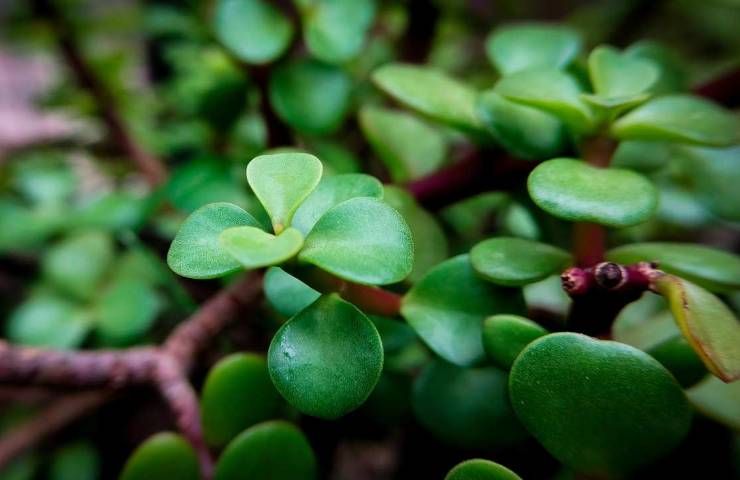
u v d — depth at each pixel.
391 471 0.19
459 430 0.12
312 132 0.15
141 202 0.19
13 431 0.19
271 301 0.12
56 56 0.30
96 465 0.19
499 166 0.14
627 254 0.12
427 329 0.11
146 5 0.27
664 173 0.16
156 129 0.27
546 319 0.13
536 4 0.36
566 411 0.10
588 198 0.10
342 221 0.10
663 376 0.10
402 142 0.15
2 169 0.26
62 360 0.14
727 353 0.10
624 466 0.10
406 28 0.23
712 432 0.13
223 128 0.18
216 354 0.17
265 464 0.12
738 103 0.14
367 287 0.11
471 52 0.31
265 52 0.15
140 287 0.18
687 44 0.35
